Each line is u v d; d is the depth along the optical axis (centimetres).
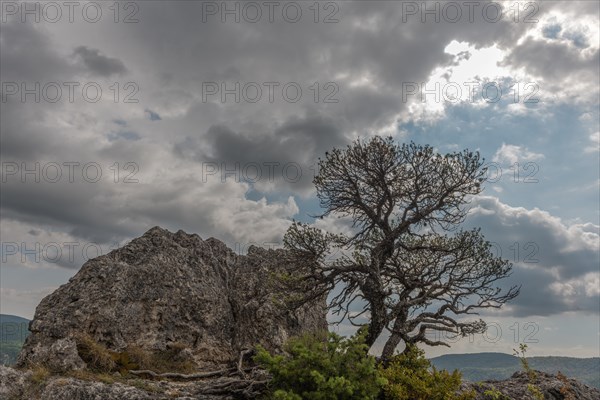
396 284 2466
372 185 2267
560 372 2467
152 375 2092
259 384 1853
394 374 1788
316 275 2267
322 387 1492
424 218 2253
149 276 2581
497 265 2234
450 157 2183
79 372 1884
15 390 1725
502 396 2119
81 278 2434
